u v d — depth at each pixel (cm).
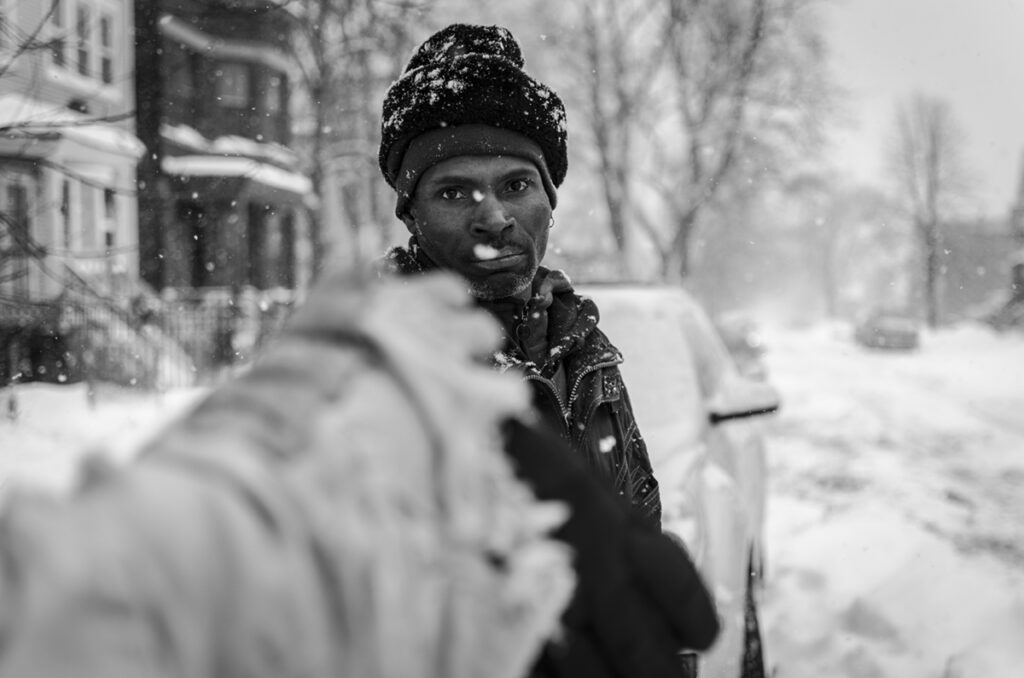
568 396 174
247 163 2067
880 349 4016
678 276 2898
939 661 450
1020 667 440
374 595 54
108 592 41
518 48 188
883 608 491
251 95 2470
